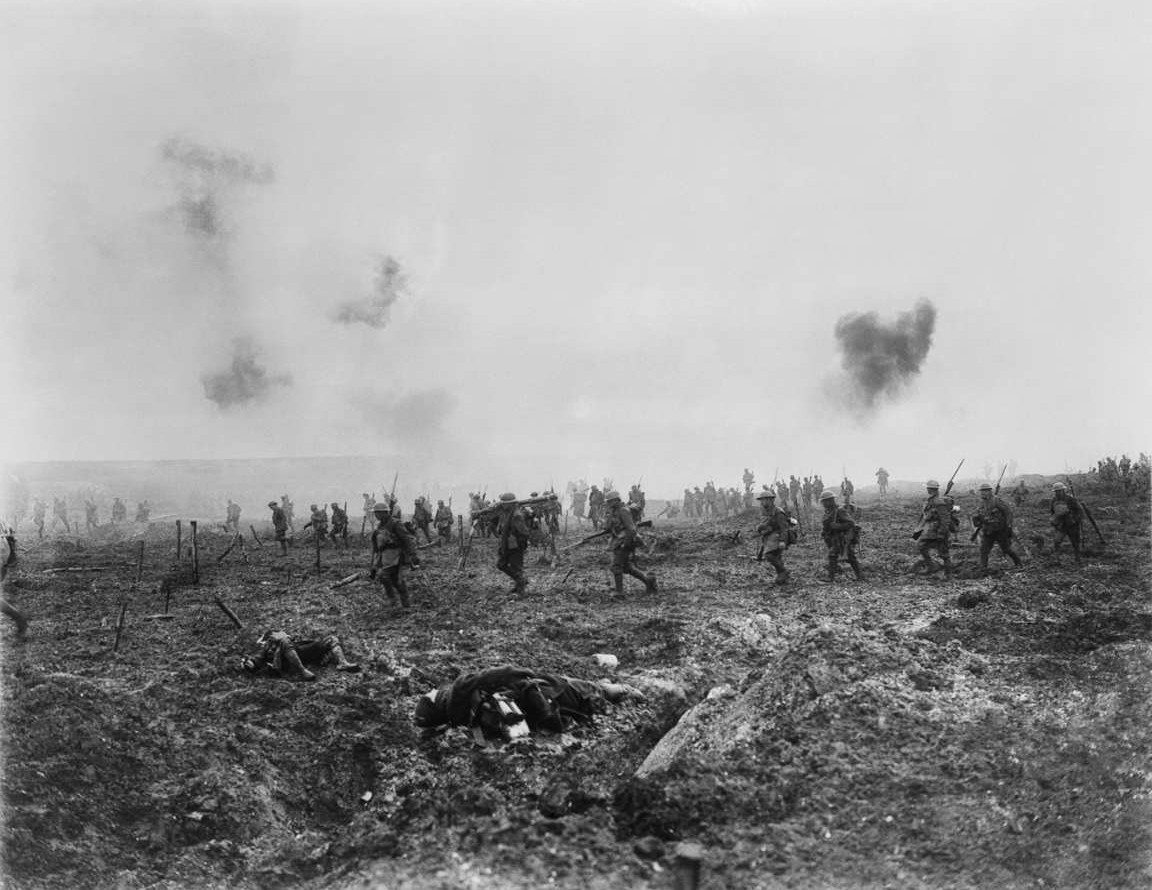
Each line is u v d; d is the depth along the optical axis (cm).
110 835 501
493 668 668
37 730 538
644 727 677
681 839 441
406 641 921
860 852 431
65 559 1988
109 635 984
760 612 1044
